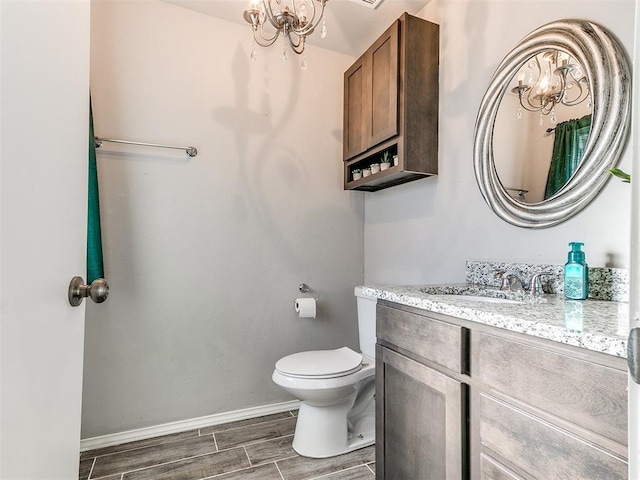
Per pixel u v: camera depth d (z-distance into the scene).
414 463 1.07
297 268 2.23
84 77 0.79
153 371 1.87
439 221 1.76
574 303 0.98
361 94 2.02
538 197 1.26
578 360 0.63
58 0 0.66
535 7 1.30
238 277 2.07
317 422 1.69
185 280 1.95
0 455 0.48
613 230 1.05
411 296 1.10
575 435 0.63
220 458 1.64
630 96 1.01
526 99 1.31
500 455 0.78
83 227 0.79
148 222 1.87
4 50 0.49
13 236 0.51
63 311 0.69
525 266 1.31
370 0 1.82
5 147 0.49
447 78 1.71
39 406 0.59
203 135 1.99
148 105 1.87
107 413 1.77
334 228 2.34
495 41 1.46
